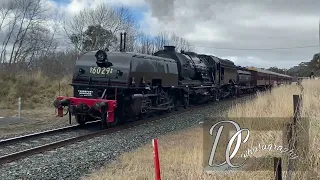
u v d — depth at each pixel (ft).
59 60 134.92
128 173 24.57
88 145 33.86
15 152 30.76
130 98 45.52
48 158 28.30
